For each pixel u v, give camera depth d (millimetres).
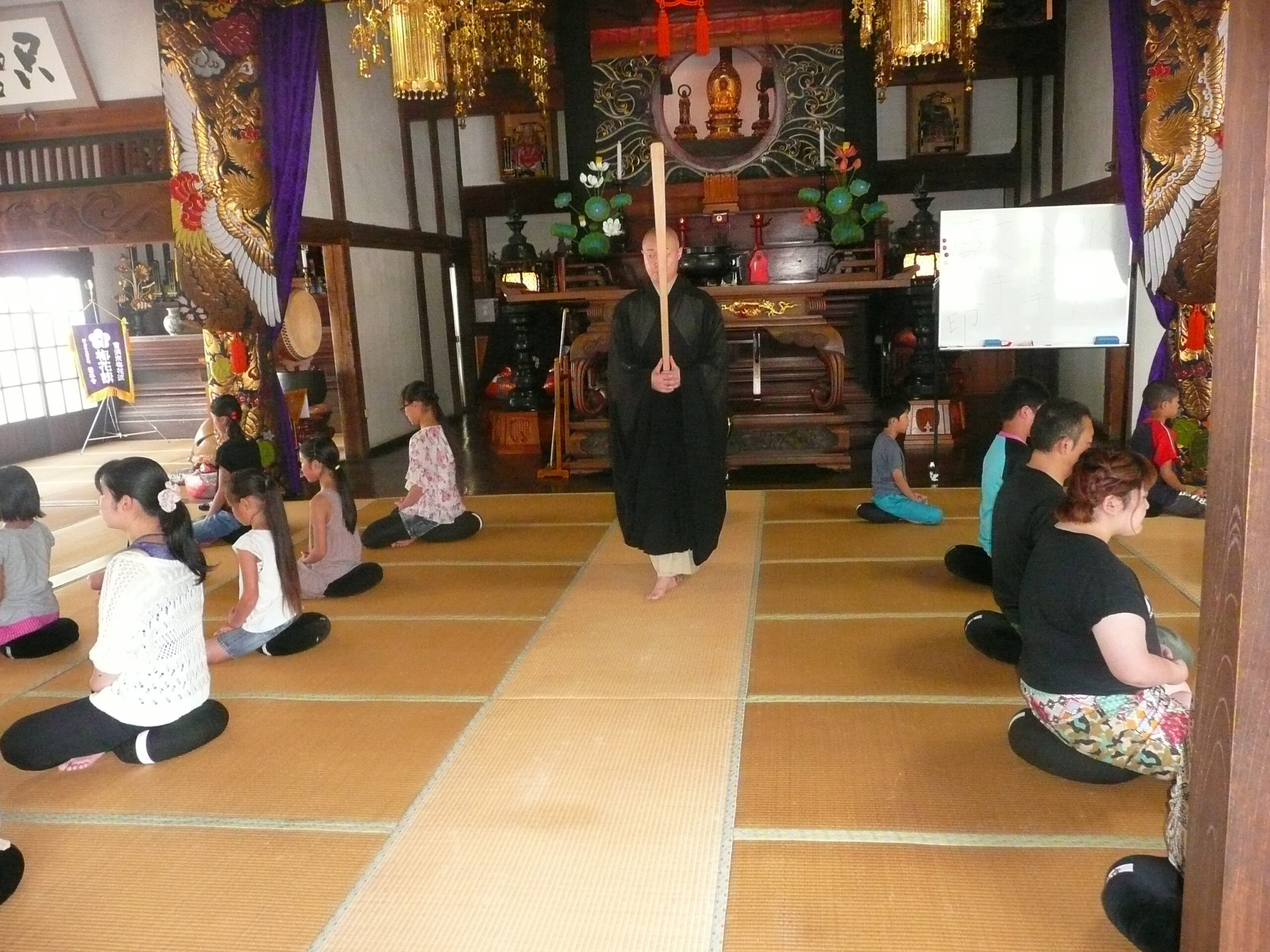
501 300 11477
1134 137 5934
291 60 6488
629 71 10414
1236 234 1387
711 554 4750
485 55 7414
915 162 10922
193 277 6285
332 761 2943
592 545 5285
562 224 9492
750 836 2459
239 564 3727
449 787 2764
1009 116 10789
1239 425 1392
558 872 2346
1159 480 5312
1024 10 9320
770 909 2178
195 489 6797
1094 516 2420
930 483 6480
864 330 8953
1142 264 5961
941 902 2180
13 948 2154
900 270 9203
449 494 5383
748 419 7273
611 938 2107
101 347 9828
